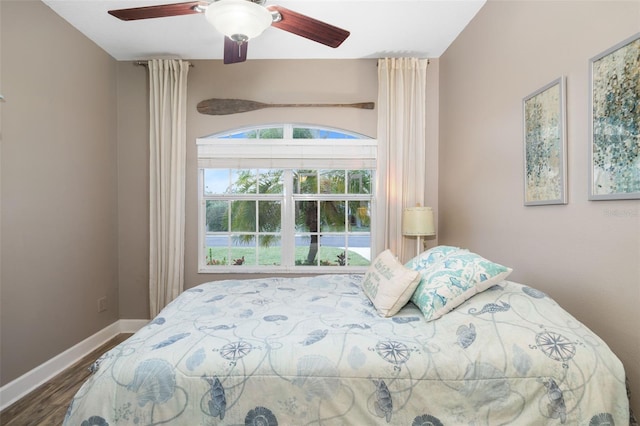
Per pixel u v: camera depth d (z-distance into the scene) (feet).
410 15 7.99
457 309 4.69
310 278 7.73
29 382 6.91
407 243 10.12
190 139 10.39
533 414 3.65
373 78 10.36
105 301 9.59
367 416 3.73
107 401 3.66
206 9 5.08
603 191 4.49
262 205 10.78
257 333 4.49
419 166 10.10
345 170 10.77
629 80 4.10
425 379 3.80
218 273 10.43
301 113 10.41
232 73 10.35
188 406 3.69
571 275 5.09
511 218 6.66
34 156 7.09
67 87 8.09
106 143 9.67
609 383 3.69
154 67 9.95
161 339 4.35
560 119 5.22
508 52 6.72
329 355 3.97
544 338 3.97
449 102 9.55
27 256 6.91
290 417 3.73
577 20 4.95
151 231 10.00
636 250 4.07
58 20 7.77
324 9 7.72
